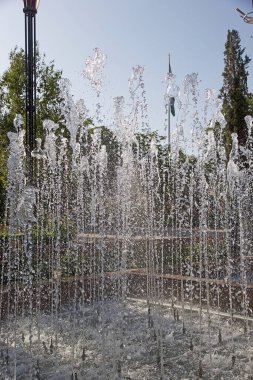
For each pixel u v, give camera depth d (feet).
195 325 18.66
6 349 16.49
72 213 32.94
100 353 15.97
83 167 29.43
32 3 31.86
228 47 55.06
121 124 24.84
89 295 23.31
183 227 39.70
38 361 14.80
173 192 38.91
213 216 36.06
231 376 13.80
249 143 32.42
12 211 24.73
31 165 31.17
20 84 51.55
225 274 27.48
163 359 15.28
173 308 20.38
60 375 14.29
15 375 14.19
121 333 17.93
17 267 26.35
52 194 32.86
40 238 29.63
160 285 24.59
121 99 23.50
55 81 51.67
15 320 18.86
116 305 21.77
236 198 34.65
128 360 15.30
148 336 17.51
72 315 20.38
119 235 30.09
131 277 26.25
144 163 32.01
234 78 54.08
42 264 27.09
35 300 21.93
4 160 46.78
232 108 52.70
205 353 15.72
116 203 30.96
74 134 23.88
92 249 29.96
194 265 29.91
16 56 52.90
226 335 17.37
